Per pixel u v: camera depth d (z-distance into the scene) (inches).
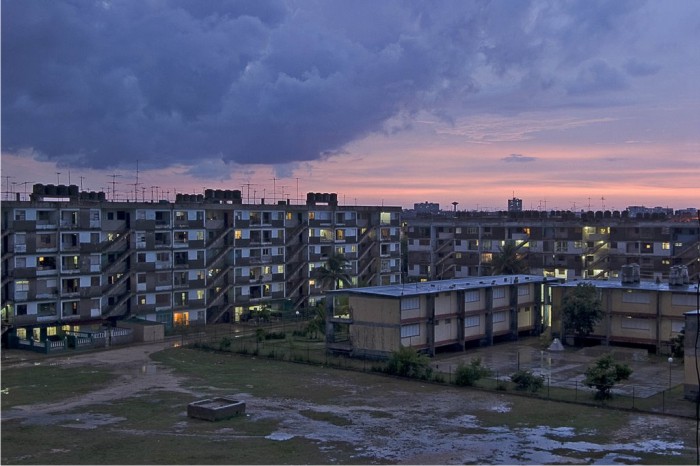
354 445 1712.6
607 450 1680.6
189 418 1955.0
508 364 2817.4
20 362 2859.3
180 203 3971.5
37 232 3358.8
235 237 4264.3
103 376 2559.1
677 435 1809.8
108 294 3651.6
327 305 3036.4
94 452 1635.1
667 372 2635.3
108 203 3644.2
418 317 2935.5
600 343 3255.4
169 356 2997.0
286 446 1697.8
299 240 4662.9
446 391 2321.6
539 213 5472.4
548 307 3710.6
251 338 3499.0
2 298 3275.1
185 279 3988.7
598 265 4820.4
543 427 1884.8
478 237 5334.6
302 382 2461.9
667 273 4598.9
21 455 1609.3
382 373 2603.3
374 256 5152.6
